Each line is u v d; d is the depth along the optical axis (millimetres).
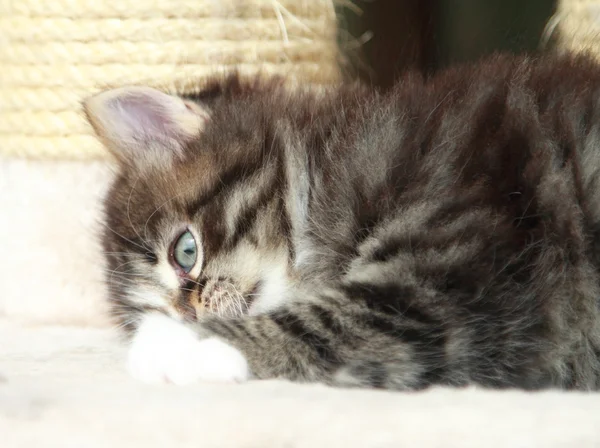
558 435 491
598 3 670
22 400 520
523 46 715
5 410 509
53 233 734
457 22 770
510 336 558
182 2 684
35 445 486
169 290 601
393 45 783
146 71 687
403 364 554
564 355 567
